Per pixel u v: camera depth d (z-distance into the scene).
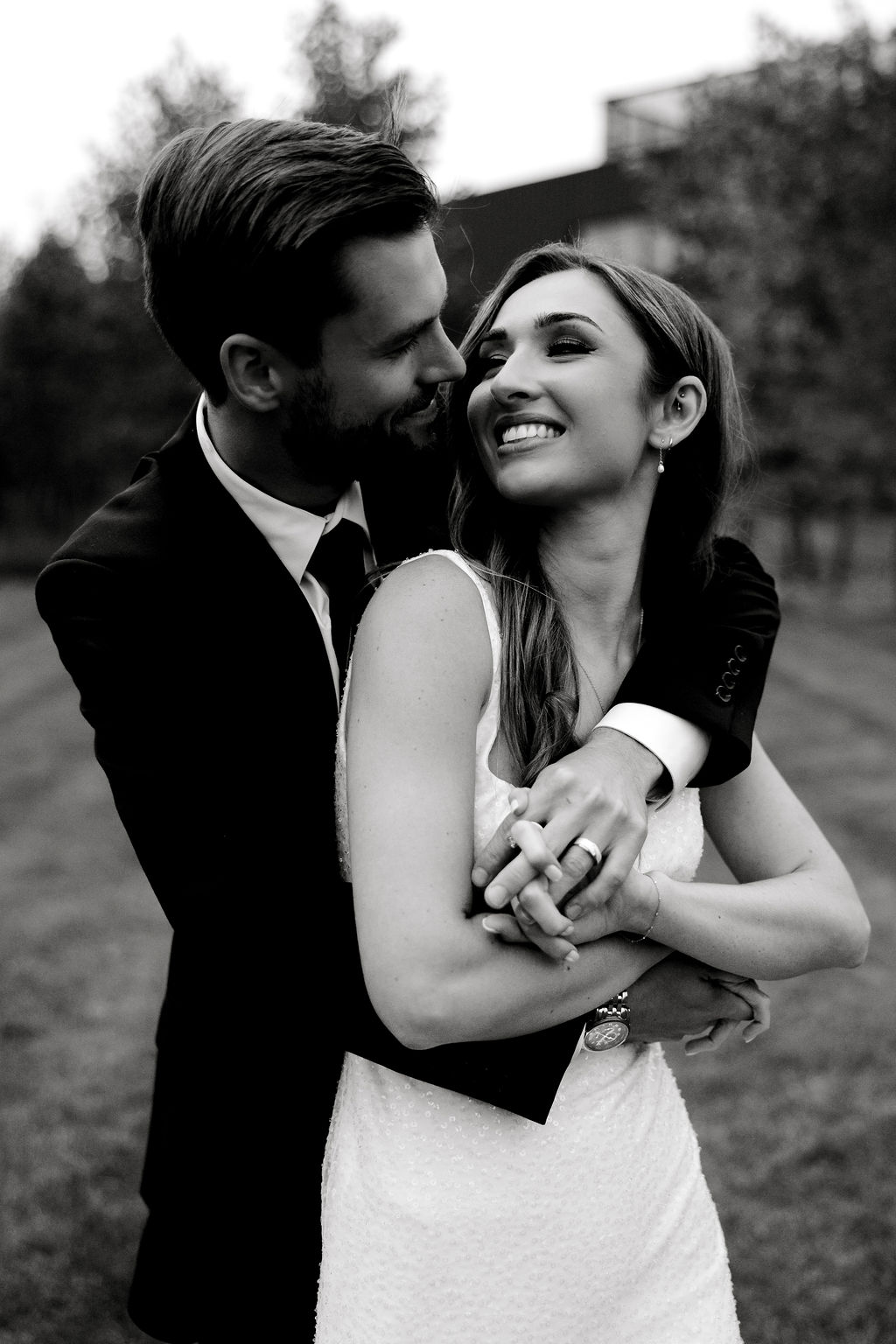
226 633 1.56
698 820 1.50
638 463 1.46
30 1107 3.57
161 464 1.69
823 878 1.54
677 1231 1.47
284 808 1.53
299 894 1.45
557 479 1.37
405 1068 1.34
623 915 1.32
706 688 1.42
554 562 1.45
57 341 21.64
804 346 16.31
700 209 16.48
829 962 1.51
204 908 1.47
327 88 9.93
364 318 1.43
